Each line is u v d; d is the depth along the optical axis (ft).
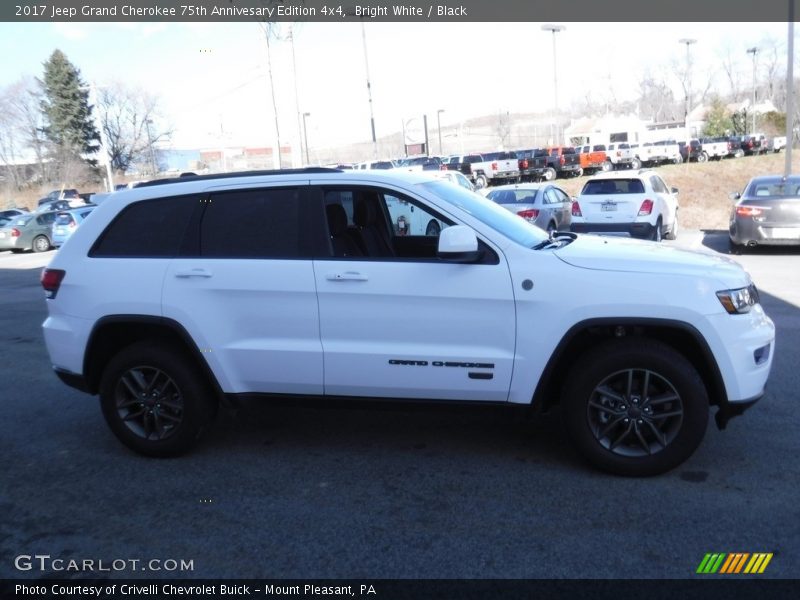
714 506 13.28
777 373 21.31
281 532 13.00
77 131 205.36
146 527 13.38
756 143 164.86
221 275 15.53
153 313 15.84
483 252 14.64
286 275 15.23
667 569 11.35
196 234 16.01
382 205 17.01
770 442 16.15
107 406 16.57
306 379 15.46
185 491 14.83
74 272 16.49
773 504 13.28
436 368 14.79
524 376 14.52
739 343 13.97
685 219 105.09
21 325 34.73
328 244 15.34
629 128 240.73
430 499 14.02
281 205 15.71
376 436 17.47
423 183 15.98
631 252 14.97
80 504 14.40
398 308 14.79
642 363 14.06
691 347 14.57
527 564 11.63
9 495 14.92
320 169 16.08
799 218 45.44
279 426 18.38
